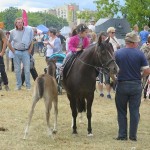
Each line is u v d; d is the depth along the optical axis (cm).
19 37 1692
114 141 944
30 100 1503
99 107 1405
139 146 905
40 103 1441
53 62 1048
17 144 905
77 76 973
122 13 3744
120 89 930
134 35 922
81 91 974
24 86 1858
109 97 1586
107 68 925
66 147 888
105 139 966
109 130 1067
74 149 873
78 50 1006
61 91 1644
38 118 1196
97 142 935
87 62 959
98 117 1234
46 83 936
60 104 1432
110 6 3812
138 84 924
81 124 1128
